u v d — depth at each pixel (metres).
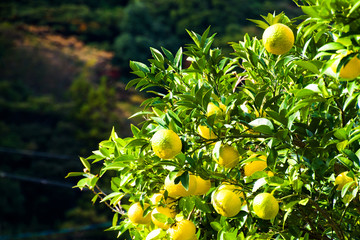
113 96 21.94
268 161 2.10
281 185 2.13
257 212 2.11
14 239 17.92
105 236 18.31
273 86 2.39
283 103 2.17
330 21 1.95
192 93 2.31
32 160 20.66
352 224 2.33
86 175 2.58
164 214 2.31
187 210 2.30
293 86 2.41
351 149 2.19
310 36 2.28
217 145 2.07
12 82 23.61
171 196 2.22
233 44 2.56
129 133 20.73
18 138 21.09
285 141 2.13
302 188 2.21
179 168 2.11
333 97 2.06
